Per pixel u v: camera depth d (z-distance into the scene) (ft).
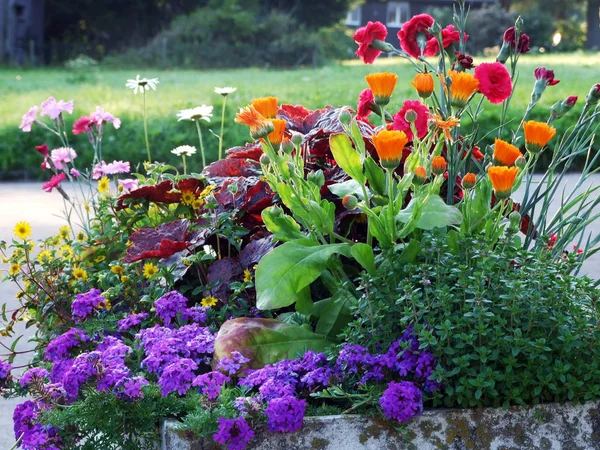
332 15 134.72
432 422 6.95
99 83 74.33
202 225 9.50
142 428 7.13
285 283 7.79
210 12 120.98
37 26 125.08
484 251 7.46
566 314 7.47
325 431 6.89
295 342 7.93
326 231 8.18
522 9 177.17
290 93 57.47
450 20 135.23
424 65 9.32
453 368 7.25
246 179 10.29
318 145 10.13
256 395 7.25
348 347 7.30
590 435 7.18
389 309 7.58
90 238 10.77
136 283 9.55
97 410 7.10
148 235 9.66
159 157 34.73
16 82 75.46
